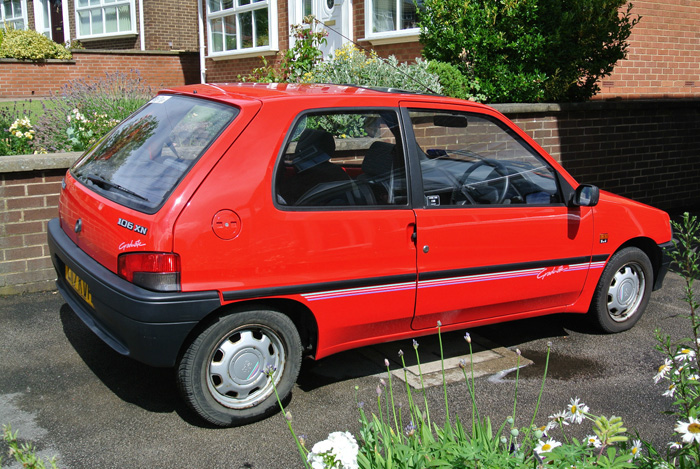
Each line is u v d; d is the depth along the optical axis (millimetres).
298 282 3826
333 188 3982
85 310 4172
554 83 8953
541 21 9117
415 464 2508
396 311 4254
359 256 4027
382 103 4223
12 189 5793
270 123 3803
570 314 5988
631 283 5477
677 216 9789
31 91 19406
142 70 20266
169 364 3576
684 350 2629
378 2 11906
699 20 11867
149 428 3801
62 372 4445
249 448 3633
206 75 17844
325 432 3820
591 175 9523
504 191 4676
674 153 10258
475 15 9031
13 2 26625
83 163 4582
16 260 5898
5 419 3826
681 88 11953
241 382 3812
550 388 4477
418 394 4332
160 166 3824
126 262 3600
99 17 22672
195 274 3545
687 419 2422
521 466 2373
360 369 4691
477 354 5035
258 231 3686
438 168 4402
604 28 8930
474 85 9078
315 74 9125
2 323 5238
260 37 15617
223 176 3633
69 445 3596
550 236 4844
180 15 21406
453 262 4398
